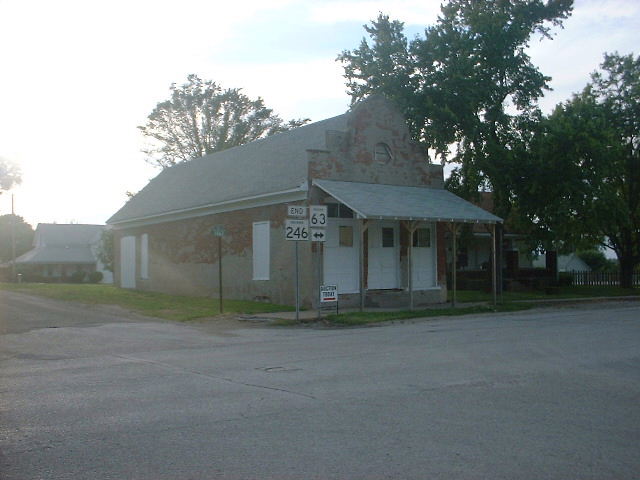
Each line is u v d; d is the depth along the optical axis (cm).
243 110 5834
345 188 2305
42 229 7125
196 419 770
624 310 2400
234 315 2144
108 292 3203
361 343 1452
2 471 593
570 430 704
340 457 616
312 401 852
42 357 1319
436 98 2792
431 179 2680
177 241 3203
